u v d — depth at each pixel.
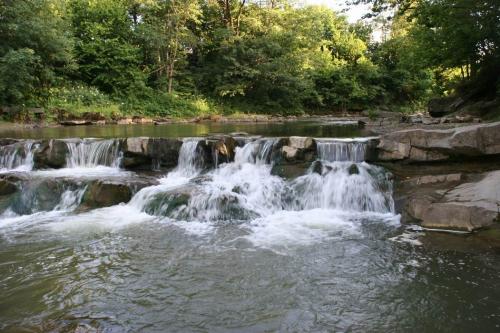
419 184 7.57
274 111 30.05
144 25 25.50
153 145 10.01
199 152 9.71
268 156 9.47
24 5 18.06
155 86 26.69
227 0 30.33
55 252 5.61
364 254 5.50
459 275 4.79
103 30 23.91
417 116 18.19
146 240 6.09
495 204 6.12
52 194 8.04
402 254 5.47
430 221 6.52
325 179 8.20
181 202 7.32
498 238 5.61
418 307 4.08
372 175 8.15
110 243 5.96
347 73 36.97
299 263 5.21
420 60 18.19
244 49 28.92
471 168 7.66
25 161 10.34
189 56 30.95
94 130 15.69
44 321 3.79
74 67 20.89
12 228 6.69
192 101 26.34
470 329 3.69
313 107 35.38
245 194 7.88
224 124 20.05
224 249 5.72
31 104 18.69
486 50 15.08
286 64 29.12
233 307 4.11
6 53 17.47
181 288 4.52
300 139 9.27
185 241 6.05
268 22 31.20
